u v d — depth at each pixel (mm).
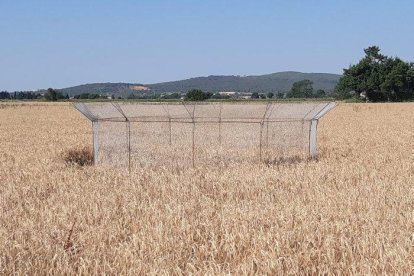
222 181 13711
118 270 7035
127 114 18641
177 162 17578
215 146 19062
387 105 74438
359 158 18531
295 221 9250
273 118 19328
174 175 14898
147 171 15656
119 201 11508
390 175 14828
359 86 112125
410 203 11086
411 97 111625
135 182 13820
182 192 12359
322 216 9656
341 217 9617
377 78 110562
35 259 7277
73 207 10570
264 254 7164
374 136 28625
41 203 11195
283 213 9656
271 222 9188
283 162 18062
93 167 16781
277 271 6820
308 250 7496
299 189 12859
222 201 11422
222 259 7520
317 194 11742
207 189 13070
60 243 8195
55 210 10336
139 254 7480
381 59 114688
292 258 7195
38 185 13500
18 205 10992
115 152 18156
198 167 16438
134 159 17672
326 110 19062
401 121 42750
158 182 13805
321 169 15711
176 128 19500
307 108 19109
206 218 9492
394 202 11117
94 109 18156
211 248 7680
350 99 117188
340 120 43969
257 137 19703
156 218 9484
